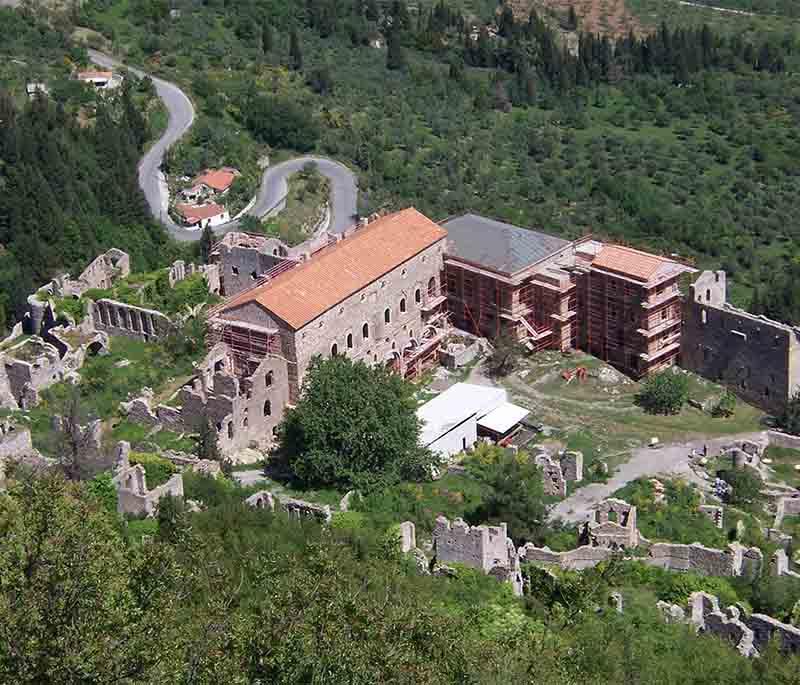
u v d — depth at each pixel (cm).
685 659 10662
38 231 19850
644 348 17188
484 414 15838
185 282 17900
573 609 11238
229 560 10319
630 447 15750
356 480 13988
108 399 15662
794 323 19100
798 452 15838
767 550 13262
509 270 17450
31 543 7981
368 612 8362
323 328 15838
